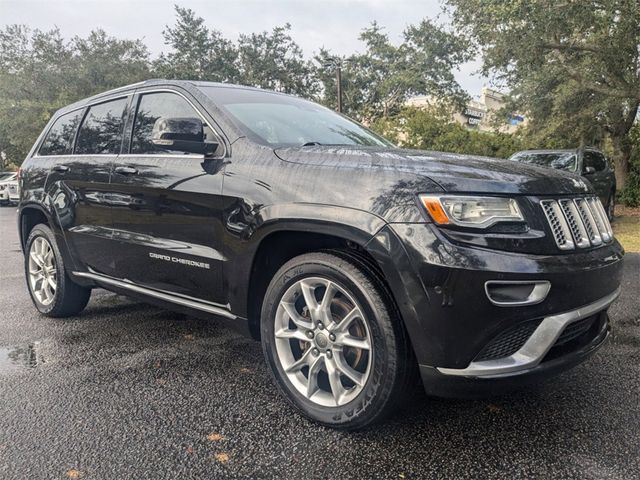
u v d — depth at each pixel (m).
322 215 2.34
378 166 2.36
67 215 3.97
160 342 3.75
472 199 2.14
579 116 15.40
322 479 2.05
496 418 2.54
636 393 2.82
